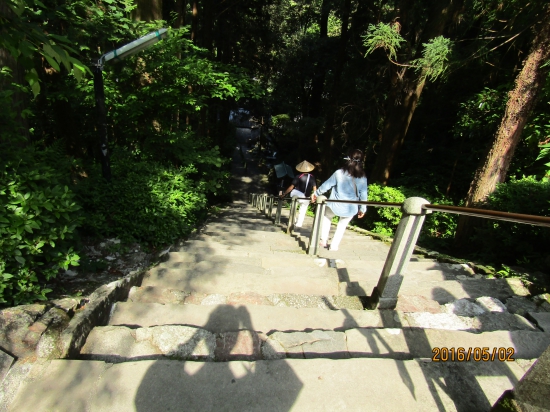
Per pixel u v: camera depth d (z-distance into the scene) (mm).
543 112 6715
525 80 5453
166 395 1691
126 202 5188
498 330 2473
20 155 3252
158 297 2893
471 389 1804
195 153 7898
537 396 1309
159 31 4824
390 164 11820
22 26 1862
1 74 3920
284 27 24453
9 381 1726
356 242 6941
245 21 19781
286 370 1857
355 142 18172
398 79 11109
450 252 6348
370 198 9141
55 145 4980
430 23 9641
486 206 5430
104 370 1797
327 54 20000
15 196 2633
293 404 1678
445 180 11148
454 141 12797
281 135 27625
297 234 7055
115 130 7984
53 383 1718
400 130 11555
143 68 6660
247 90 8055
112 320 2424
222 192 15820
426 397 1746
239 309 2568
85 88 6750
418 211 2443
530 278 3812
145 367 1828
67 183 4629
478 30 9961
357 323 2496
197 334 2160
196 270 3568
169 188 6035
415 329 2316
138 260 4570
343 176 4918
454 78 10648
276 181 28250
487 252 5203
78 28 5566
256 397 1705
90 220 4809
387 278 2645
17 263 2623
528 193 4785
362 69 15703
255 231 7695
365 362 1926
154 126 7363
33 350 1883
